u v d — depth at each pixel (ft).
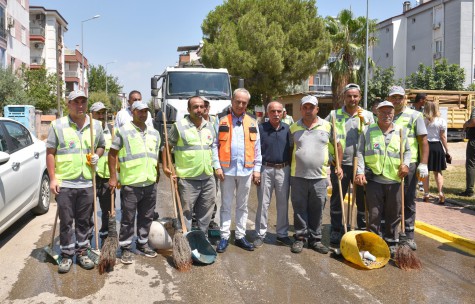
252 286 14.03
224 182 17.15
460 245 18.40
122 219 16.08
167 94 38.81
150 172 16.02
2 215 16.89
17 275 14.85
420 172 17.19
